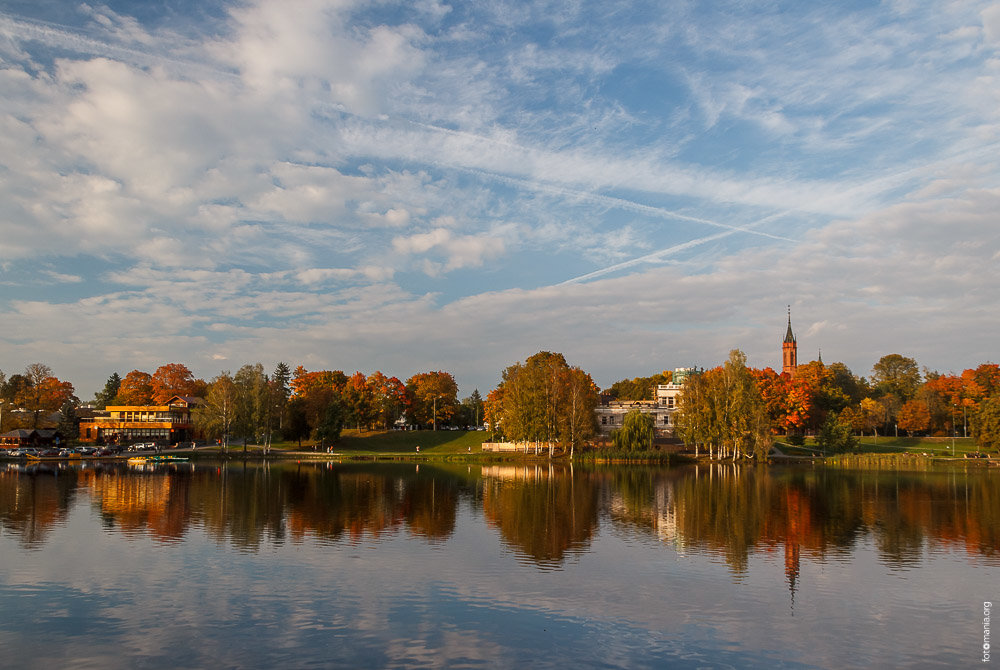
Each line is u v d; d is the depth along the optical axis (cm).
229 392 12731
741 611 2775
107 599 2831
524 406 12200
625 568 3453
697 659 2288
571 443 12406
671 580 3231
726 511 5519
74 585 3031
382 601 2845
